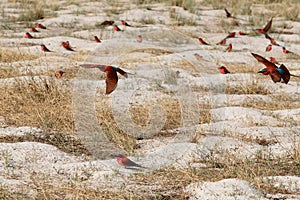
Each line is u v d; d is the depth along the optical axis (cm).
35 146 1086
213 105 1412
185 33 2388
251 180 941
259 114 1363
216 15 2889
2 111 1292
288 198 888
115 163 1030
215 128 1234
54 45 2153
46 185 916
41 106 1312
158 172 998
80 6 3108
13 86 1446
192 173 971
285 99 1538
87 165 1016
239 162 1042
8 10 2944
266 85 1656
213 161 1051
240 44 2295
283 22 2730
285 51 2117
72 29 2486
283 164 1040
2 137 1153
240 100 1502
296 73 1814
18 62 1778
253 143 1166
